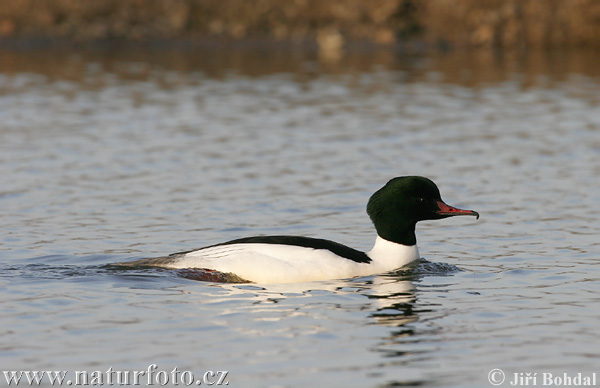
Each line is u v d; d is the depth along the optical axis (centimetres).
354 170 1870
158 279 1154
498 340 965
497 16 3822
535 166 1903
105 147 2089
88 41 3791
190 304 1065
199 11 3953
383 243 1245
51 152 2030
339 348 938
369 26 3878
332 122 2403
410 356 920
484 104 2656
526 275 1206
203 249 1199
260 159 1975
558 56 3597
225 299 1084
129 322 1006
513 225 1477
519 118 2444
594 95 2781
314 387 847
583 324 1013
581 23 3803
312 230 1451
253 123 2386
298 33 3891
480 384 855
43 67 3281
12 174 1819
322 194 1678
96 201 1620
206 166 1908
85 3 3872
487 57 3588
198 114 2511
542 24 3822
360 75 3189
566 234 1416
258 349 934
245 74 3212
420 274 1209
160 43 3822
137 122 2394
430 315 1041
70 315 1027
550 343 958
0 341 951
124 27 3862
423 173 1845
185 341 953
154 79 3088
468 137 2209
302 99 2745
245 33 3891
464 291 1136
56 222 1480
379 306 1070
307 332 981
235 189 1714
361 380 862
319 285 1149
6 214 1526
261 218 1519
